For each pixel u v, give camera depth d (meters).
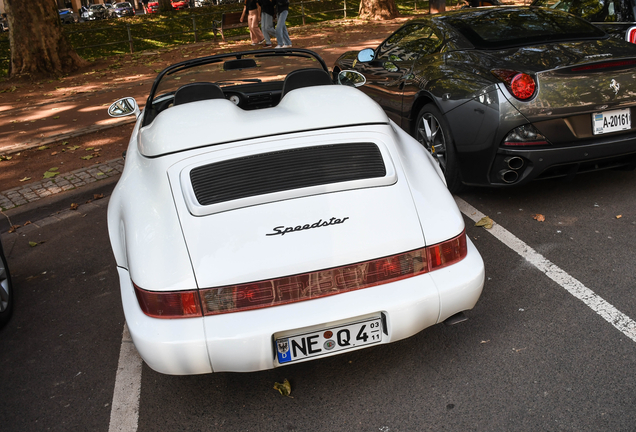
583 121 3.38
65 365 2.73
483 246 3.42
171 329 1.89
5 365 2.79
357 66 5.66
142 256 1.97
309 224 1.98
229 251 1.92
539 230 3.54
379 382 2.35
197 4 48.94
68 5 53.81
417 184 2.21
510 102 3.36
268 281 1.91
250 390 2.39
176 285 1.89
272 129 2.32
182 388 2.45
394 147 2.31
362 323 2.03
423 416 2.13
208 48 15.33
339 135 2.30
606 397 2.11
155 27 20.94
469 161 3.70
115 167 5.81
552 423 2.02
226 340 1.88
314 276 1.94
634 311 2.62
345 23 18.14
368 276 2.00
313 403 2.27
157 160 2.28
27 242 4.40
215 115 2.44
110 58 15.41
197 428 2.21
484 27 4.26
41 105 9.59
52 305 3.35
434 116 4.01
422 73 4.23
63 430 2.28
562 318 2.63
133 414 2.33
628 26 4.80
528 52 3.67
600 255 3.16
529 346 2.46
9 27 12.70
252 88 3.64
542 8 4.66
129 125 7.57
